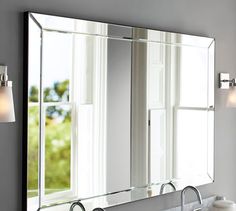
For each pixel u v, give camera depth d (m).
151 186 2.49
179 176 2.65
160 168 2.54
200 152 2.79
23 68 1.97
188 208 2.74
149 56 2.46
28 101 1.96
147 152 2.47
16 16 1.94
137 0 2.44
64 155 2.10
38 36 1.99
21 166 1.98
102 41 2.24
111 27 2.27
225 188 3.03
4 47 1.91
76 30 2.12
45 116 2.03
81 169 2.17
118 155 2.32
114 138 2.31
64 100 2.10
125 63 2.34
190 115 2.72
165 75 2.56
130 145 2.38
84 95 2.17
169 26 2.62
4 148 1.92
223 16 3.00
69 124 2.12
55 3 2.07
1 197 1.91
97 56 2.22
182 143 2.67
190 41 2.70
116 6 2.33
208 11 2.88
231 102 2.89
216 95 2.95
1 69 1.88
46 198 2.03
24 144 1.96
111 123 2.29
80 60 2.15
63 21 2.07
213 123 2.88
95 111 2.22
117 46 2.30
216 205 2.60
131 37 2.37
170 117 2.60
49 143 2.04
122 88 2.34
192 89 2.73
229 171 3.06
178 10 2.67
